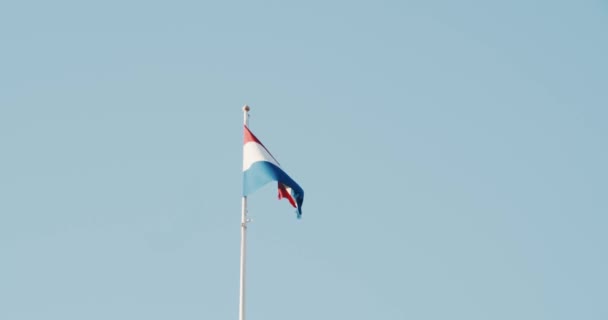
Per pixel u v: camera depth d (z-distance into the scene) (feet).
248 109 115.55
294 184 110.63
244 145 112.27
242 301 99.91
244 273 101.65
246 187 108.37
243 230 104.88
